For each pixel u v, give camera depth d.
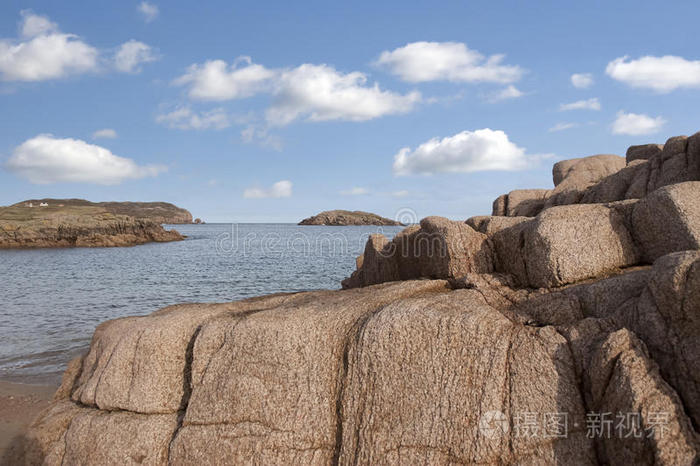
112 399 7.93
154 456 7.21
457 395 6.02
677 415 4.94
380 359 6.50
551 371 5.86
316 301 8.38
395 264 12.52
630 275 6.67
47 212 104.12
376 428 6.26
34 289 31.62
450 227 9.41
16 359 15.60
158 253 66.25
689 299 5.39
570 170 17.97
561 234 7.79
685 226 7.12
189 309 9.10
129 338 8.17
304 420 6.71
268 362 7.09
